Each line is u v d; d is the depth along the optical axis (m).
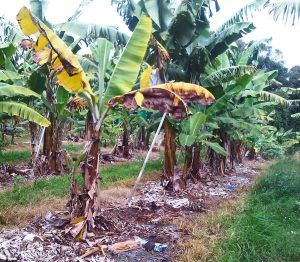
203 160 13.02
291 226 5.68
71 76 4.53
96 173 5.08
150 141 21.92
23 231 4.99
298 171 10.52
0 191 7.63
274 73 11.12
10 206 6.16
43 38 4.53
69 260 4.28
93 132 5.00
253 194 7.92
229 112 10.56
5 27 9.12
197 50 8.19
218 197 8.29
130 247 4.76
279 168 11.34
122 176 9.70
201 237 5.26
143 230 5.56
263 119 15.94
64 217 5.27
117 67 5.09
